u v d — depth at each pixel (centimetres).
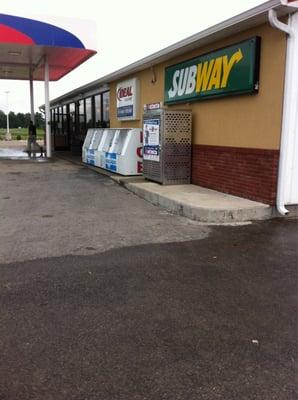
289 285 470
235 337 358
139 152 1248
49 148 2020
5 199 949
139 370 310
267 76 770
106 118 1802
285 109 731
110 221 751
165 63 1178
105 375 304
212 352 334
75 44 1620
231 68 846
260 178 798
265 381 298
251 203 792
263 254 573
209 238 646
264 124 783
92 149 1545
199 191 933
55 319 386
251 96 814
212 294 444
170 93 1125
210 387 291
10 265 523
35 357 326
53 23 1570
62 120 2752
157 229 697
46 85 1944
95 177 1295
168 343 347
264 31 773
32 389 288
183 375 304
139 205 895
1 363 318
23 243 615
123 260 545
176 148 1027
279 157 754
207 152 973
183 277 490
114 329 369
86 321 382
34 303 418
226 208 745
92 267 518
